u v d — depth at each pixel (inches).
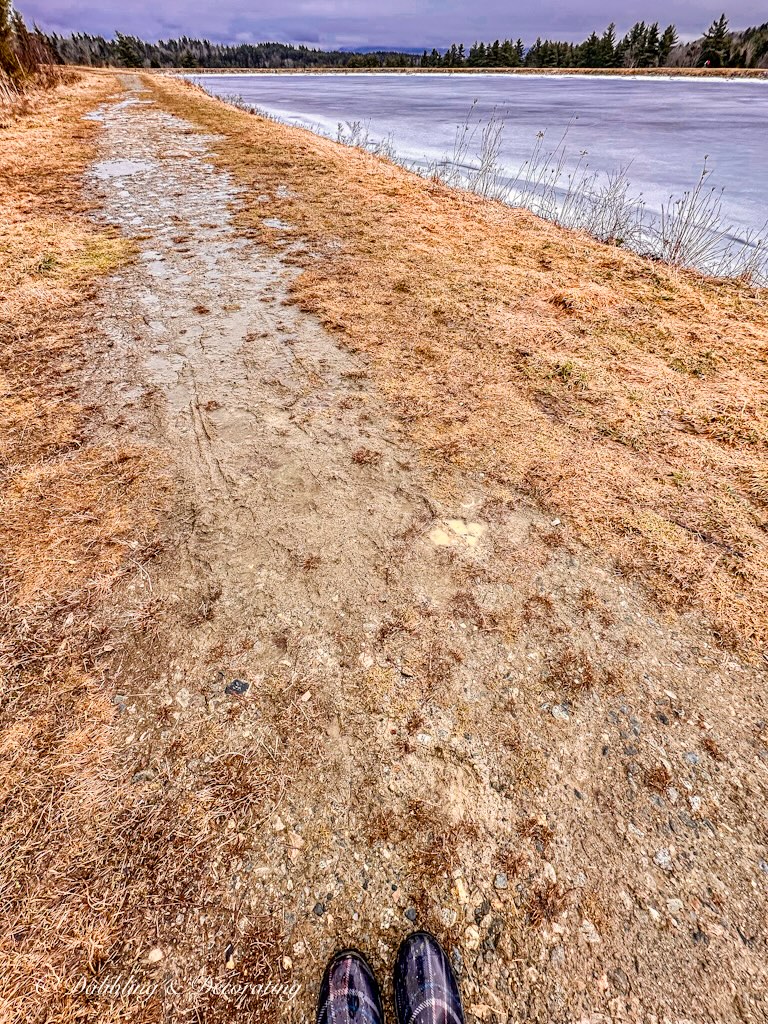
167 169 392.8
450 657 85.8
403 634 88.8
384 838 66.1
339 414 143.6
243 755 73.2
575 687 82.2
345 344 176.7
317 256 245.9
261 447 130.5
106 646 85.3
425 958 56.2
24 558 98.1
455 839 66.2
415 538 106.6
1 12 748.0
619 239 293.0
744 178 419.5
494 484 120.3
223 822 66.7
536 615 92.4
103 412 140.9
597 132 635.5
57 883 60.9
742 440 133.5
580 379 157.6
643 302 208.8
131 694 79.4
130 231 272.2
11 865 62.0
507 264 240.8
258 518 109.9
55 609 90.2
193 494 115.3
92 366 161.6
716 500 115.5
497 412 144.4
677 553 103.2
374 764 72.9
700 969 56.8
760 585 96.8
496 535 107.7
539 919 60.2
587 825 67.4
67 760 71.5
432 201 331.3
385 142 593.3
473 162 497.4
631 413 143.8
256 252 250.7
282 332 184.1
